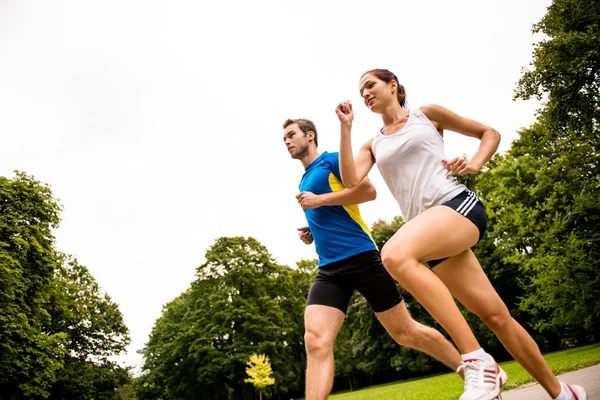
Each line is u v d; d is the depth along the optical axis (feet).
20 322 62.08
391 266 5.73
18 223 69.36
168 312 128.06
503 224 67.51
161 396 120.16
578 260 49.16
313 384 8.54
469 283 6.79
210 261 113.29
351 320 122.52
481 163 6.67
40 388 64.18
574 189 56.34
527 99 51.21
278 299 119.34
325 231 9.63
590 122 50.83
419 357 91.76
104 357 99.60
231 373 102.01
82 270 100.58
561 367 22.16
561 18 48.65
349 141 7.25
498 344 83.66
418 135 7.00
